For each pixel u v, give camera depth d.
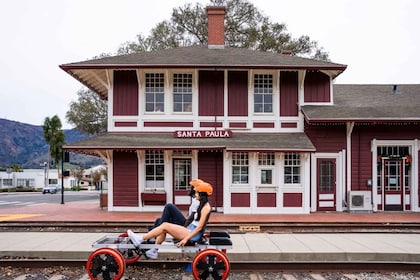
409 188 18.80
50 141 83.19
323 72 19.09
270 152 17.27
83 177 105.06
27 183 83.25
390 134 18.72
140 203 18.44
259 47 34.56
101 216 16.34
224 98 18.95
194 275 6.95
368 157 18.72
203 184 7.51
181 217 8.02
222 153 18.61
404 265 8.09
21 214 17.33
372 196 18.56
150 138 18.27
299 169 18.03
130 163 18.59
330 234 11.23
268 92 19.17
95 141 17.69
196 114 18.88
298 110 18.98
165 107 18.84
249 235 11.02
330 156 18.67
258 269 8.06
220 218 15.77
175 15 34.97
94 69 18.44
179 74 19.00
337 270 8.05
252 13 35.25
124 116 18.88
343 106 19.00
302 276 7.72
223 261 6.95
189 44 34.94
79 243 9.66
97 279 6.89
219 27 21.38
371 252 8.53
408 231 12.45
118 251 6.97
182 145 17.39
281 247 9.14
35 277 7.55
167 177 18.50
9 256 8.77
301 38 35.50
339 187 18.58
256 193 17.77
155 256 7.35
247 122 18.94
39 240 10.11
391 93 21.59
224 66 18.08
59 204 24.20
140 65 18.09
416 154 18.64
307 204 17.69
